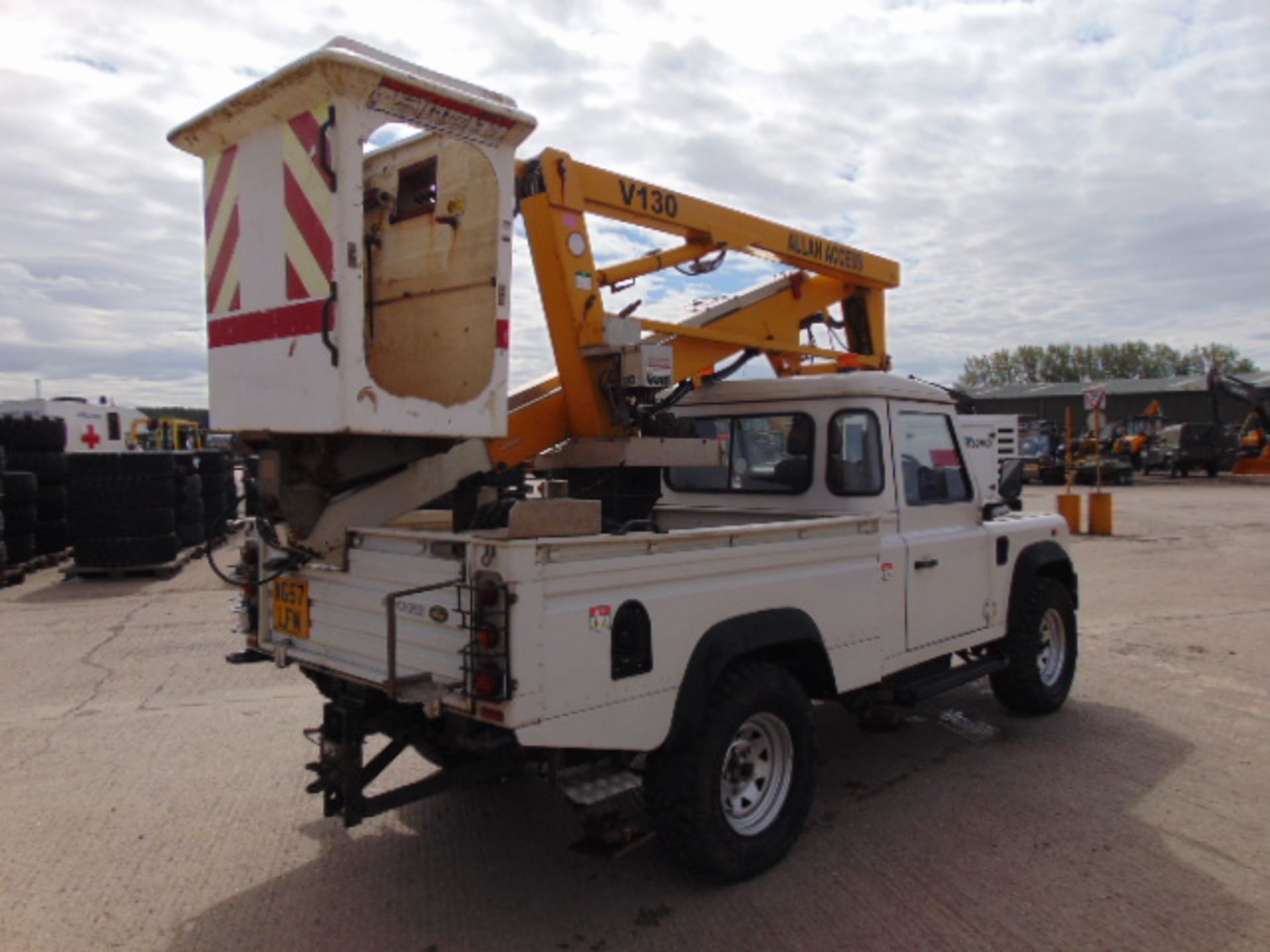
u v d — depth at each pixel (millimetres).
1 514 11141
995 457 8492
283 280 3387
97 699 6465
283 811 4520
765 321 6117
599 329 4773
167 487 12078
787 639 3805
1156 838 4121
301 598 4000
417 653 3330
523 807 4590
